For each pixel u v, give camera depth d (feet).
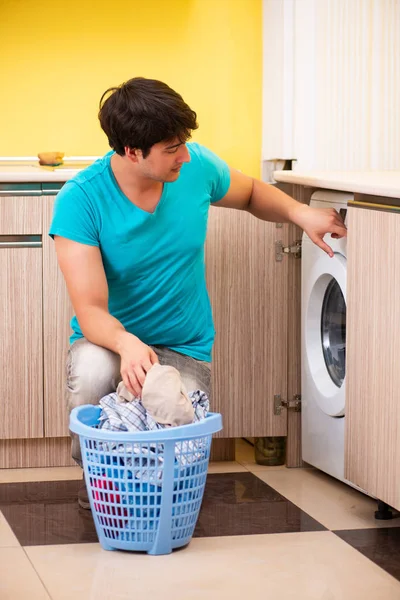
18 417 10.71
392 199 8.52
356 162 12.36
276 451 11.10
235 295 10.80
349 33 12.13
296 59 12.12
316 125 12.23
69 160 12.35
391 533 8.61
